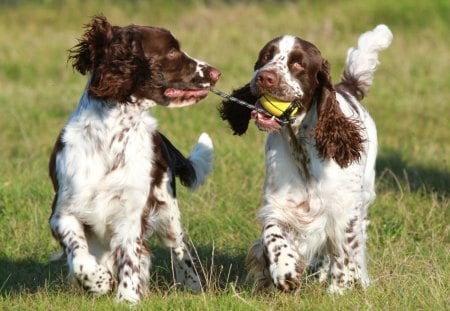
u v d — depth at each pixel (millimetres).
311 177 9328
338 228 9492
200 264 10312
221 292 9359
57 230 9148
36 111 19469
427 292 8922
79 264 8828
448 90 21625
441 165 15359
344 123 9203
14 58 25266
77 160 9070
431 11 29672
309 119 9203
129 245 9211
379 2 30391
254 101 10008
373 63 11422
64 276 10367
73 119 9273
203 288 9898
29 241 11641
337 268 9594
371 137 10578
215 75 9508
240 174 14281
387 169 13891
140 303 8773
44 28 30391
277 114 8875
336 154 9180
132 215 9250
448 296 8750
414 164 15438
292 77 8930
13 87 22516
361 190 9648
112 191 9109
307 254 9633
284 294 8969
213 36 27688
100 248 9648
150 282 10195
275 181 9438
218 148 15648
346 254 9555
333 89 9141
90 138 9070
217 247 11344
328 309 8555
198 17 31188
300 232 9438
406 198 13211
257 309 8508
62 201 9172
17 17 31750
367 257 10344
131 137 9180
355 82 11258
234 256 11055
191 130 17484
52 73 24531
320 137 9125
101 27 9188
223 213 12500
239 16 30875
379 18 29781
